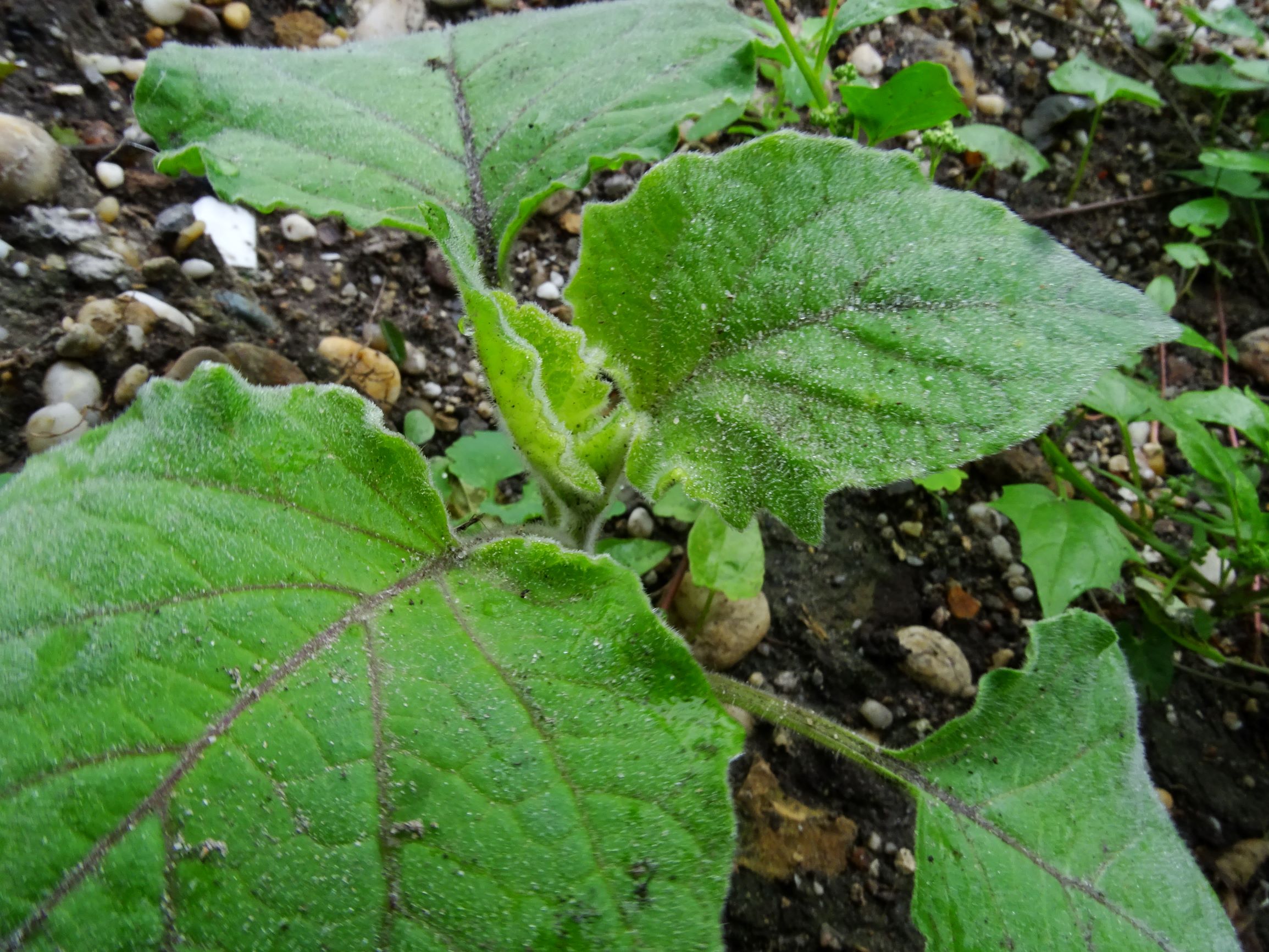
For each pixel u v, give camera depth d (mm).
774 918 223
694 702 145
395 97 231
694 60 232
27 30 281
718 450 181
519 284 311
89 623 139
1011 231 178
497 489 274
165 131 216
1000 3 393
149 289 254
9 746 129
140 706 135
